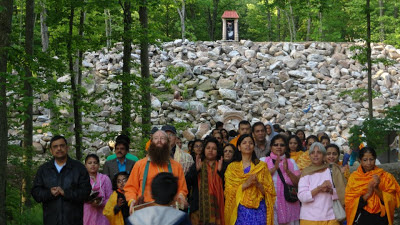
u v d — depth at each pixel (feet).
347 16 145.48
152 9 46.88
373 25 143.64
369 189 24.32
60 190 22.13
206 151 26.09
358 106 101.91
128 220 13.35
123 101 45.52
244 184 24.72
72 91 43.55
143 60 47.67
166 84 56.29
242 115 95.09
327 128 95.66
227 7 175.83
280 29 179.83
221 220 25.64
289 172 26.96
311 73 112.98
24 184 36.58
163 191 13.89
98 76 105.60
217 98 102.22
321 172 25.94
